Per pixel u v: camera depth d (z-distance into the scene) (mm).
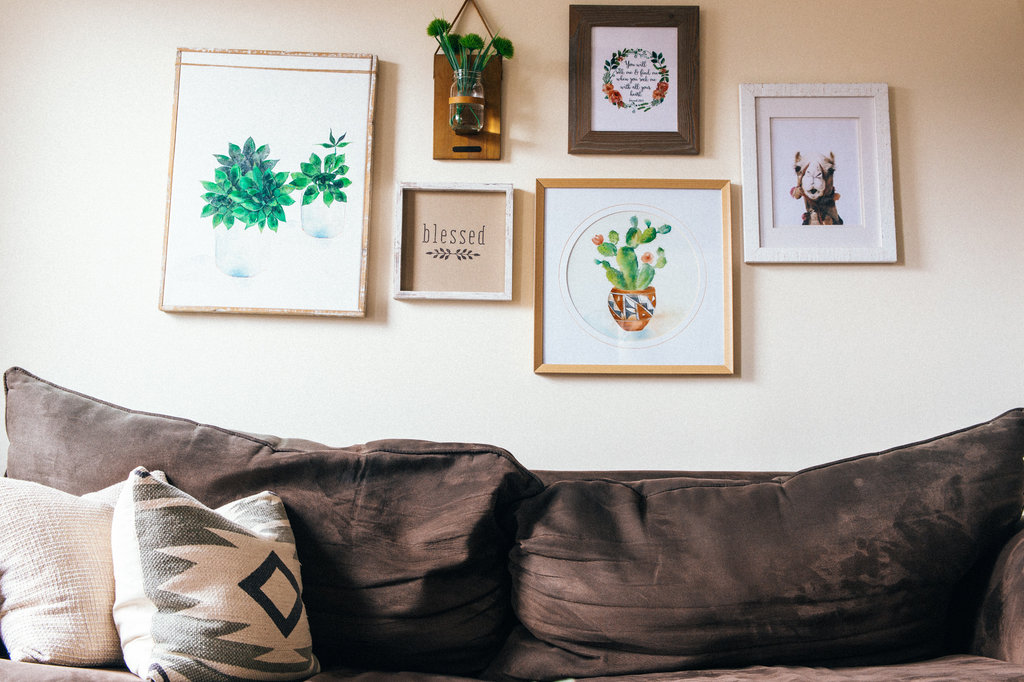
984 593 1211
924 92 1874
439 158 1844
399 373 1813
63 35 1862
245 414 1800
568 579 1263
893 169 1857
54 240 1817
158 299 1812
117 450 1331
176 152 1830
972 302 1825
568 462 1799
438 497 1342
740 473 1554
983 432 1303
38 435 1335
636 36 1880
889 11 1894
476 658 1320
